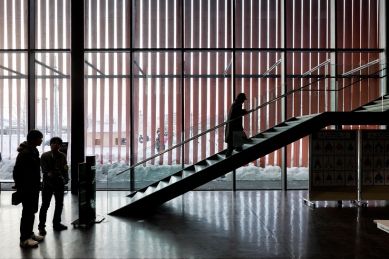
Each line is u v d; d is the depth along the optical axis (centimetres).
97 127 1048
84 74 1024
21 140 1055
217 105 1058
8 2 1041
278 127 819
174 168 841
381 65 834
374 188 816
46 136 1048
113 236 562
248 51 1042
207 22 1052
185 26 1050
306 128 764
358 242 525
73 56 986
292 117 834
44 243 525
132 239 546
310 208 778
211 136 835
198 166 817
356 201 849
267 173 1078
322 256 465
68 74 1044
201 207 792
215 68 1055
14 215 712
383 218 681
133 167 802
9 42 1045
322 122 770
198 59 1053
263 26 1057
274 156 1078
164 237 557
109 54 1045
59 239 546
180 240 540
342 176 817
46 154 582
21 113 1052
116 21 1043
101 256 468
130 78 1019
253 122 807
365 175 818
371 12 1066
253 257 463
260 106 812
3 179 980
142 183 828
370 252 480
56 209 602
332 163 817
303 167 1078
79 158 980
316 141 816
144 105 1052
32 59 1016
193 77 1055
